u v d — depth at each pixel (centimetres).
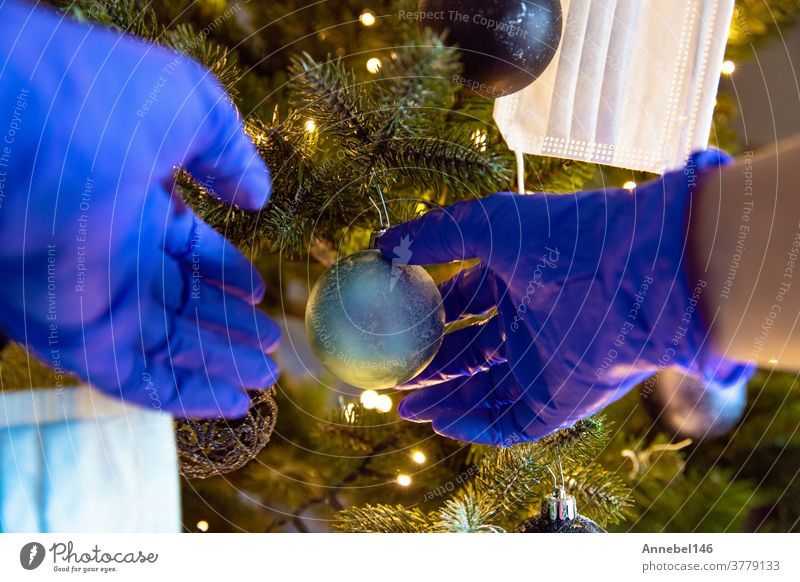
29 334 77
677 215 77
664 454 125
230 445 82
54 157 69
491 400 93
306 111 79
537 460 89
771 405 133
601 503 93
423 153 74
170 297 80
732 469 131
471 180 78
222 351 82
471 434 92
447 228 79
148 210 75
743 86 164
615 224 79
